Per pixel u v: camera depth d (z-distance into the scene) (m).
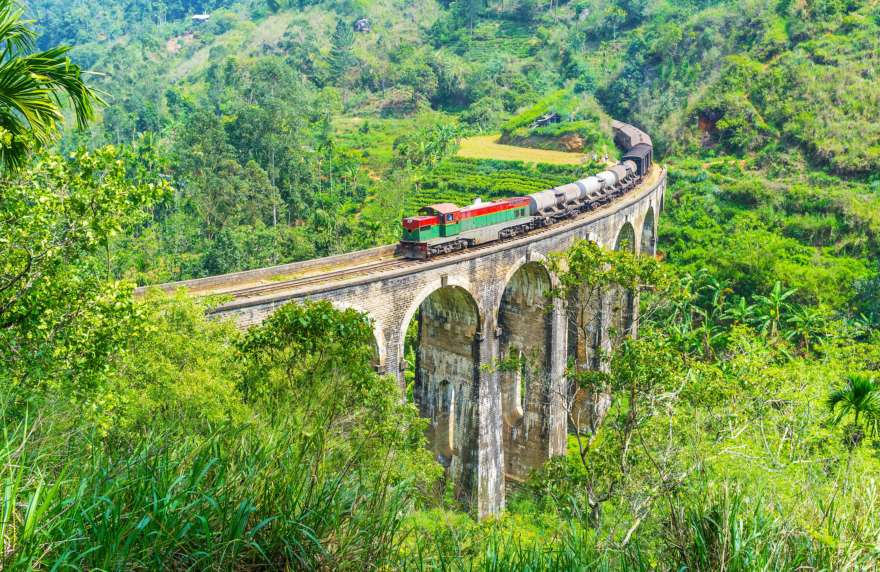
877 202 77.94
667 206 89.25
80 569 6.46
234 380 18.83
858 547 10.48
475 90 148.25
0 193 13.99
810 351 56.53
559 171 102.75
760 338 50.91
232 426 9.80
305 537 8.34
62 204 14.45
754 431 26.44
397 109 151.50
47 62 14.55
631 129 111.38
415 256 37.53
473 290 35.31
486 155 113.75
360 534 8.77
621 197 63.44
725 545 9.66
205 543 7.67
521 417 44.34
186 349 18.95
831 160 88.12
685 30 130.25
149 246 71.81
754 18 119.31
